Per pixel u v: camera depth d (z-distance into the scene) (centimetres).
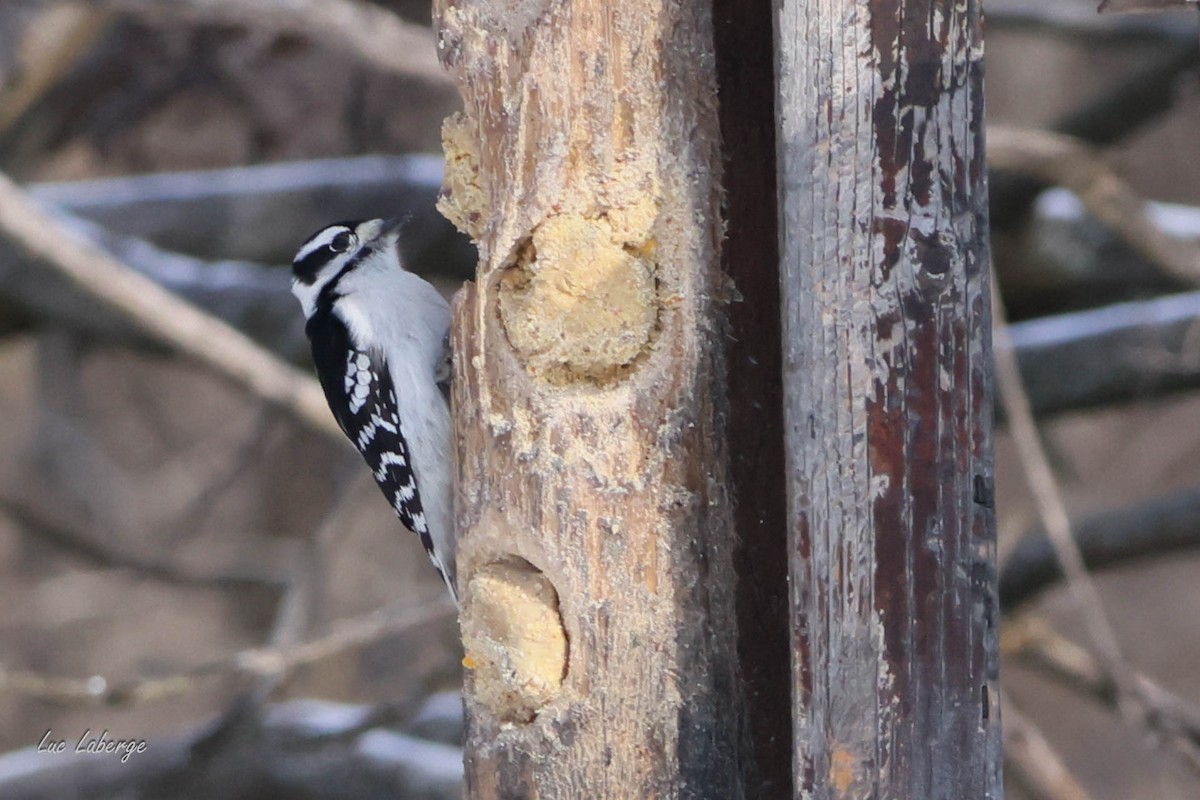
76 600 2039
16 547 2097
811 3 589
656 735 666
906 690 584
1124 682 1187
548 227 683
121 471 2077
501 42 691
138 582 2025
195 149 1645
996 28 1652
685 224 661
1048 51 2052
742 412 657
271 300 1520
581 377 689
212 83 1598
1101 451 1944
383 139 1609
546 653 683
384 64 1377
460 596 719
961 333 586
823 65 588
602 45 672
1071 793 1332
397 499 952
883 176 586
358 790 1338
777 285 654
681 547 662
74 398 2102
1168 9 631
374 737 1376
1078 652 1366
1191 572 2020
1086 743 1861
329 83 1584
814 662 589
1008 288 1608
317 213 1543
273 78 1581
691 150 661
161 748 1372
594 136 674
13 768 1387
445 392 921
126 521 2039
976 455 587
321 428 1404
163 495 2045
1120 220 1435
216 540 1944
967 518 586
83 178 1762
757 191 655
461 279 1579
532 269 693
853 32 585
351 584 1750
